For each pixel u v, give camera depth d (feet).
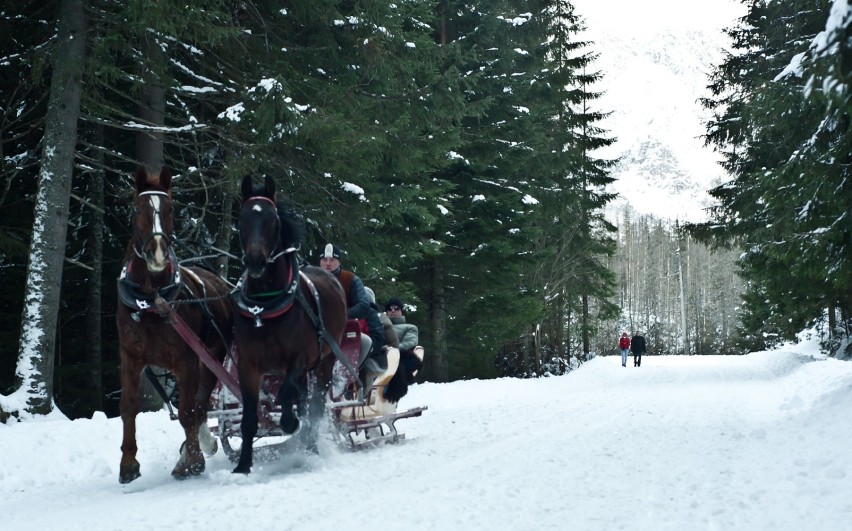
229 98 49.37
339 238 60.03
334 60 52.85
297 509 19.35
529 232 92.94
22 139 55.88
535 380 83.05
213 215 62.44
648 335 302.66
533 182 105.40
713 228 82.33
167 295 23.79
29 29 47.88
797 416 37.58
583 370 112.06
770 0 67.97
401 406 54.90
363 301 31.12
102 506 20.98
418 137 57.41
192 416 24.93
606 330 239.09
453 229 90.43
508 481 23.02
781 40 69.56
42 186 41.29
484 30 89.35
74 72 40.68
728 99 82.17
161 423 37.68
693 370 97.76
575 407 50.06
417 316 92.12
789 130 48.24
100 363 58.34
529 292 98.78
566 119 120.16
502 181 93.66
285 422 24.26
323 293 27.61
